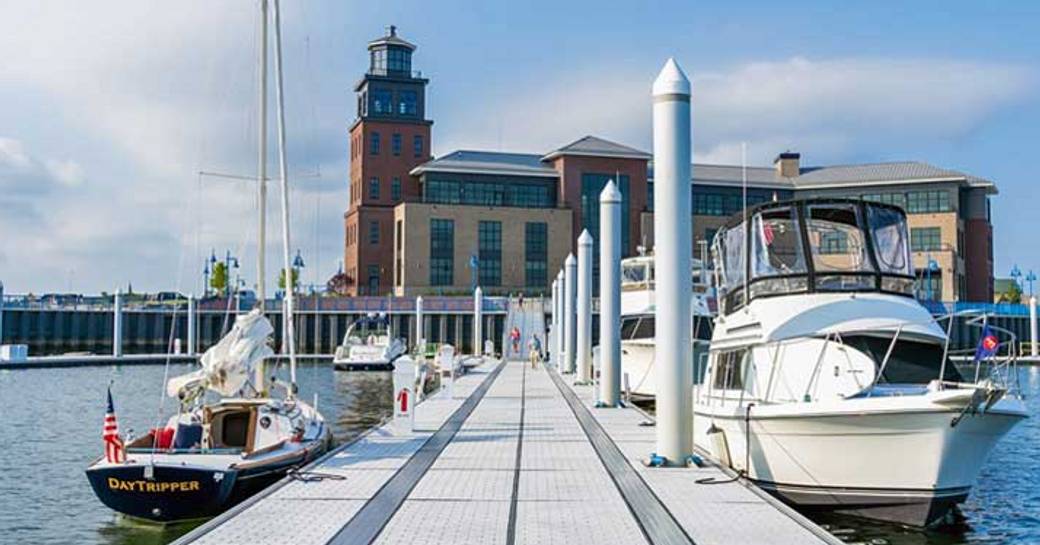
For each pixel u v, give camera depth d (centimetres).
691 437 1550
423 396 3459
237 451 1648
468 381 4081
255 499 1272
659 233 1530
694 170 10062
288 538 1057
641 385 3688
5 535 1609
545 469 1534
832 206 1833
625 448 1792
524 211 9381
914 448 1440
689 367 1541
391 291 9744
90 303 8606
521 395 3203
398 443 1873
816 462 1528
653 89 1517
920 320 1731
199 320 8281
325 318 8338
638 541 1052
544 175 9638
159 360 6900
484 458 1659
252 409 1828
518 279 9319
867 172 9800
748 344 1800
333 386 5172
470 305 8488
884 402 1440
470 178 9500
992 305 8919
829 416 1474
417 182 10031
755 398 1773
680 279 1521
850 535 1533
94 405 3925
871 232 1828
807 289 1783
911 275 1855
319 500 1270
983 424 1438
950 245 9162
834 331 1691
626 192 9662
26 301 8269
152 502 1537
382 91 10069
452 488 1361
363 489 1352
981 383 1580
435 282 9138
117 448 1565
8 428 3145
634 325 3984
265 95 2433
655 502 1258
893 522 1508
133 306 8462
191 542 1039
